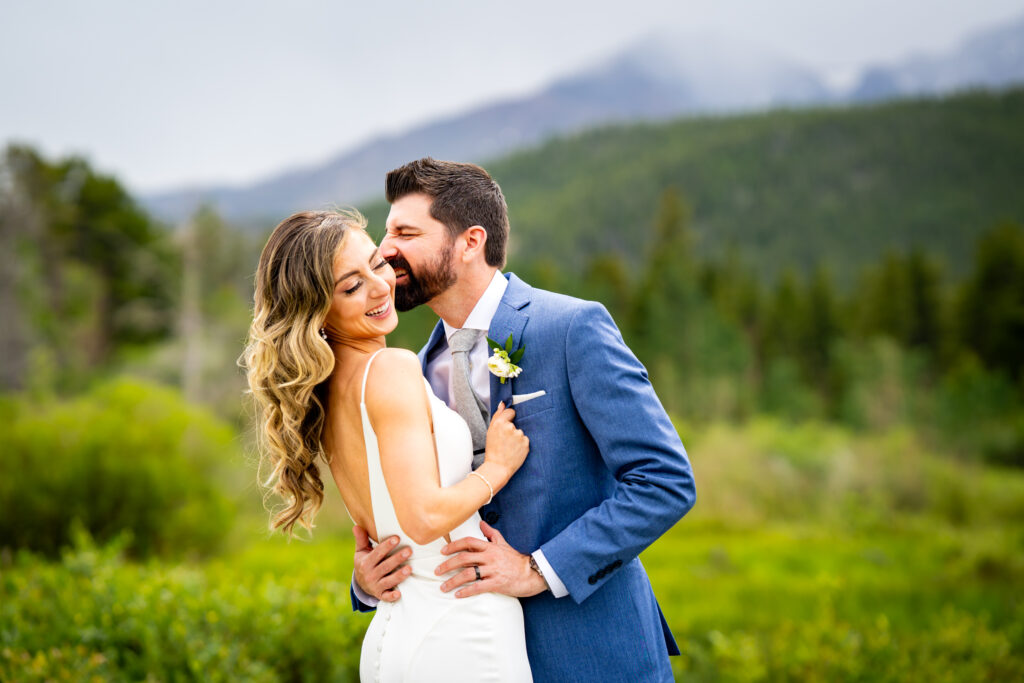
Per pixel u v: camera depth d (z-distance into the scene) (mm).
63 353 31234
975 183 82750
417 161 2082
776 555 10836
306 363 1835
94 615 3441
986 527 13453
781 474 15102
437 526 1752
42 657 2945
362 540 2041
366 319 1906
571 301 2021
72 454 7480
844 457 15695
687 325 40188
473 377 2090
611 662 1963
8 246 32000
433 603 1874
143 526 7465
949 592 8328
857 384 36031
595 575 1865
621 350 1951
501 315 2031
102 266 36000
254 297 1970
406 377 1840
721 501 14383
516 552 1912
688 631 5836
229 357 31172
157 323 35625
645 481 1855
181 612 3389
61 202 35344
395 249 2023
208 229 36250
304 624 3377
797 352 47531
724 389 35250
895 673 4297
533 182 105562
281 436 1927
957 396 30734
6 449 7387
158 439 8180
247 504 9578
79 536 4664
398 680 1880
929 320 47219
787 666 4441
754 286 53281
